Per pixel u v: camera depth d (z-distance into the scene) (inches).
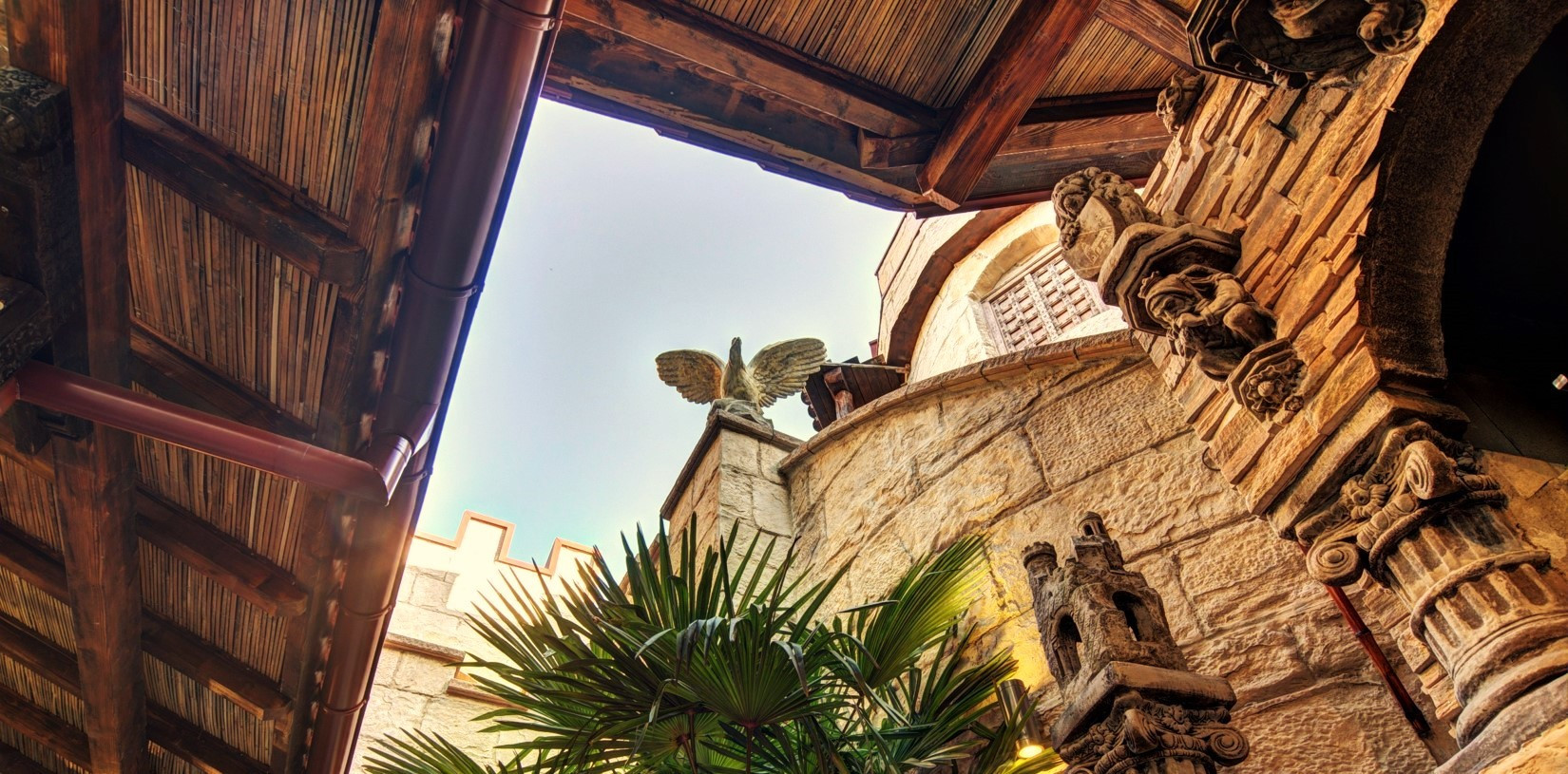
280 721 185.2
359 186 117.3
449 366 140.9
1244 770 140.9
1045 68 142.7
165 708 203.9
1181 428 185.9
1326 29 100.6
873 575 218.8
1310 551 107.3
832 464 260.2
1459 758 87.9
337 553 156.6
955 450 224.1
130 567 156.6
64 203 101.3
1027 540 192.1
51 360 117.0
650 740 128.6
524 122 117.3
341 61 110.0
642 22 135.9
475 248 124.9
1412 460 97.1
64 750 200.2
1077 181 131.7
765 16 142.3
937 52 149.1
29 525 159.9
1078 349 212.5
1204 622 159.2
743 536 251.1
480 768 142.3
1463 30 94.8
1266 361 109.8
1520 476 103.9
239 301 136.3
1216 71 108.3
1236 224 120.5
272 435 126.6
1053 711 161.6
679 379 335.3
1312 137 110.0
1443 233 104.1
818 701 135.9
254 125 117.8
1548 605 88.4
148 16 108.8
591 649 144.5
